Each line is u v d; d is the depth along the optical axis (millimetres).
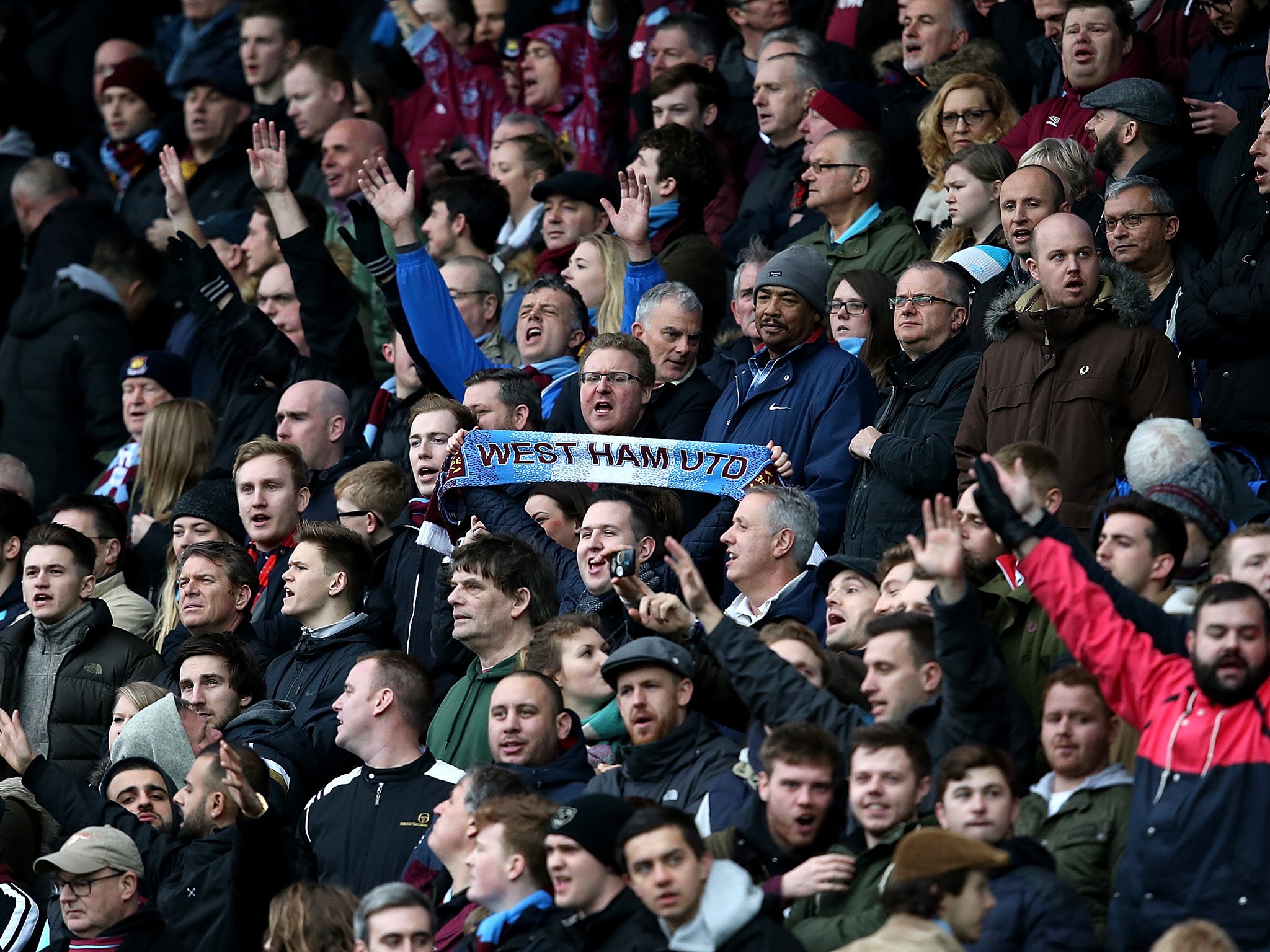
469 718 30312
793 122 44406
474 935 24984
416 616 33969
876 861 22656
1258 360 31125
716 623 25469
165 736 31500
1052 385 30406
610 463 32531
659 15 53375
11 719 30906
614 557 26812
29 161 58125
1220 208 35375
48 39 64688
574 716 27672
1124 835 23031
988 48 42781
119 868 28016
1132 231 33344
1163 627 23438
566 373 38344
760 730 25562
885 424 32969
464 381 38750
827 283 34219
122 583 39375
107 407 49281
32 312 50094
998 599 26500
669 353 35281
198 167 54625
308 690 32719
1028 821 23547
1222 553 24578
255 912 27312
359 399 41750
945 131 40688
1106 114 36062
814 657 25859
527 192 46656
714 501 34344
